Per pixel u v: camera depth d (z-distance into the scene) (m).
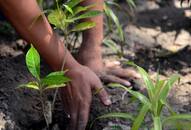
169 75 2.39
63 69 1.83
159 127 1.62
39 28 1.75
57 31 2.70
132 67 2.44
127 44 2.74
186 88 2.25
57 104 2.04
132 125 1.77
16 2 1.69
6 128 1.83
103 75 2.11
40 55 1.83
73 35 2.53
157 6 3.37
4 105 1.95
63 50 1.81
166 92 1.70
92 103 2.03
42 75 2.26
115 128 1.89
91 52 2.14
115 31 2.85
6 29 2.66
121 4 3.36
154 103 1.68
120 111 2.02
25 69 2.25
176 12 3.24
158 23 3.07
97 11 1.81
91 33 2.14
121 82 2.09
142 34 2.88
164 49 2.70
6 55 2.40
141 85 2.20
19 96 2.02
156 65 2.50
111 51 2.60
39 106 1.99
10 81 2.12
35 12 1.73
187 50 2.67
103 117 1.82
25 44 2.53
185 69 2.45
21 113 1.95
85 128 1.92
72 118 1.80
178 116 1.67
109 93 2.13
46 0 2.73
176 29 2.97
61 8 1.94
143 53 2.63
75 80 1.82
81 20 2.12
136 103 2.08
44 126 1.95
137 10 3.28
